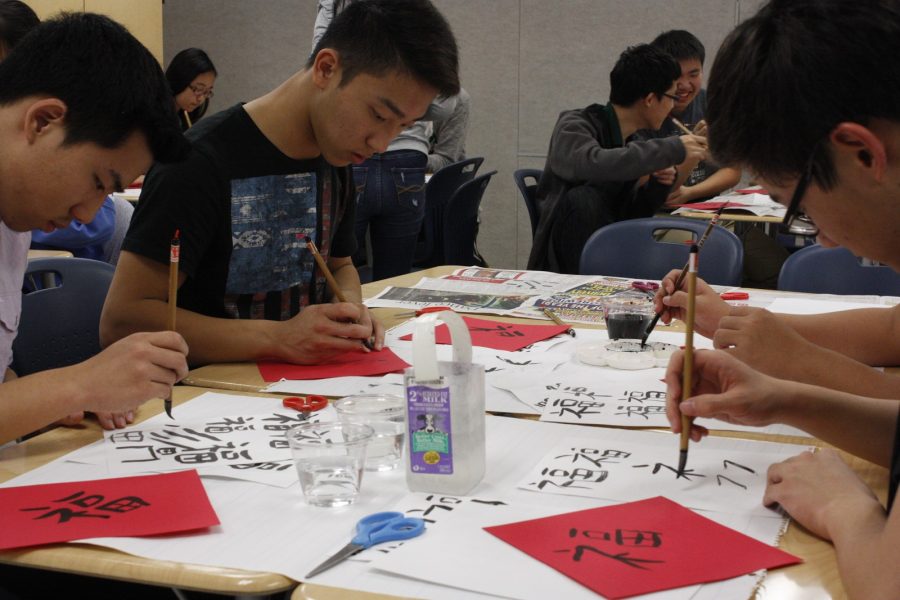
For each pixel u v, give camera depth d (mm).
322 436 1043
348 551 860
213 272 1736
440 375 1008
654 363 1541
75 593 1217
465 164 4477
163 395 1184
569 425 1245
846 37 772
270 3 6301
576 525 917
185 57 4559
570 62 5844
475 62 6020
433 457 1004
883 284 2312
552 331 1780
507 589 795
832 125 787
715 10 5508
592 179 3371
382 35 1523
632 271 2602
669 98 3486
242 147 1709
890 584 749
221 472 1069
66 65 1137
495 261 6223
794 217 886
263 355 1573
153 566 845
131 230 1652
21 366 1833
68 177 1150
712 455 1119
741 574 819
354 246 2100
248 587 818
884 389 1267
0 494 1008
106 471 1078
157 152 1212
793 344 1311
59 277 2070
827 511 886
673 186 3529
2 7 1759
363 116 1579
